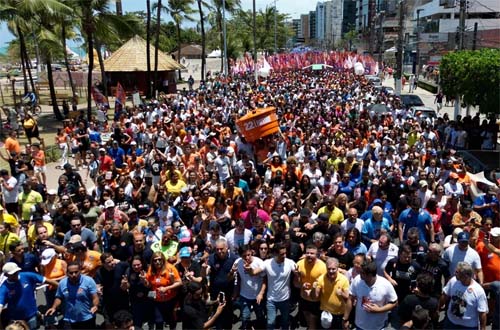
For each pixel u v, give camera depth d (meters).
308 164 12.66
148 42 40.81
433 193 10.73
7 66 83.44
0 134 25.05
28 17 27.16
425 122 20.11
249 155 14.91
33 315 7.00
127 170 13.17
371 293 6.40
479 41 52.59
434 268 7.11
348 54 66.50
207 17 73.94
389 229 8.73
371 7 108.56
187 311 6.62
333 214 9.29
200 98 31.27
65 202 9.37
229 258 7.49
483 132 20.91
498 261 7.51
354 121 21.78
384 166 13.65
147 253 7.47
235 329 7.86
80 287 6.73
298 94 34.41
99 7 26.16
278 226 8.27
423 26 72.81
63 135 19.47
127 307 7.23
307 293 6.98
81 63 75.19
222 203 10.02
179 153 14.69
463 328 6.43
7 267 6.70
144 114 24.44
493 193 10.06
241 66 59.84
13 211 12.12
